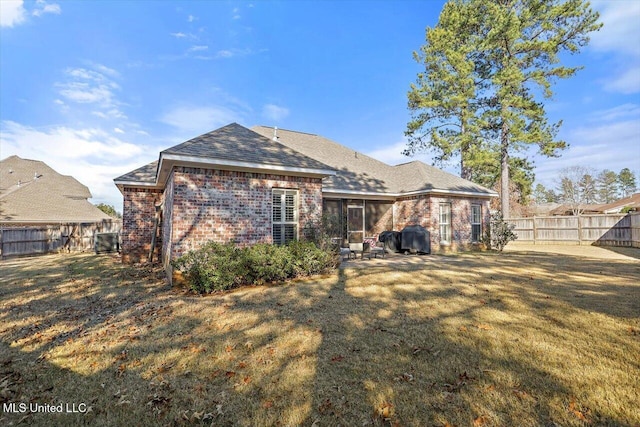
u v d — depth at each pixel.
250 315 5.50
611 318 5.02
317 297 6.64
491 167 23.89
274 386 3.27
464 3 21.73
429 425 2.65
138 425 2.76
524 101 19.38
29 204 22.59
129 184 12.80
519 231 22.27
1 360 3.97
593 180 42.66
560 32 18.92
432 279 8.33
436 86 22.14
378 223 16.81
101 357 4.02
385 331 4.68
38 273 10.40
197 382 3.39
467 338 4.37
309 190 10.32
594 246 18.23
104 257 15.26
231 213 8.89
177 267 7.48
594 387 3.13
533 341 4.23
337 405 2.93
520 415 2.74
